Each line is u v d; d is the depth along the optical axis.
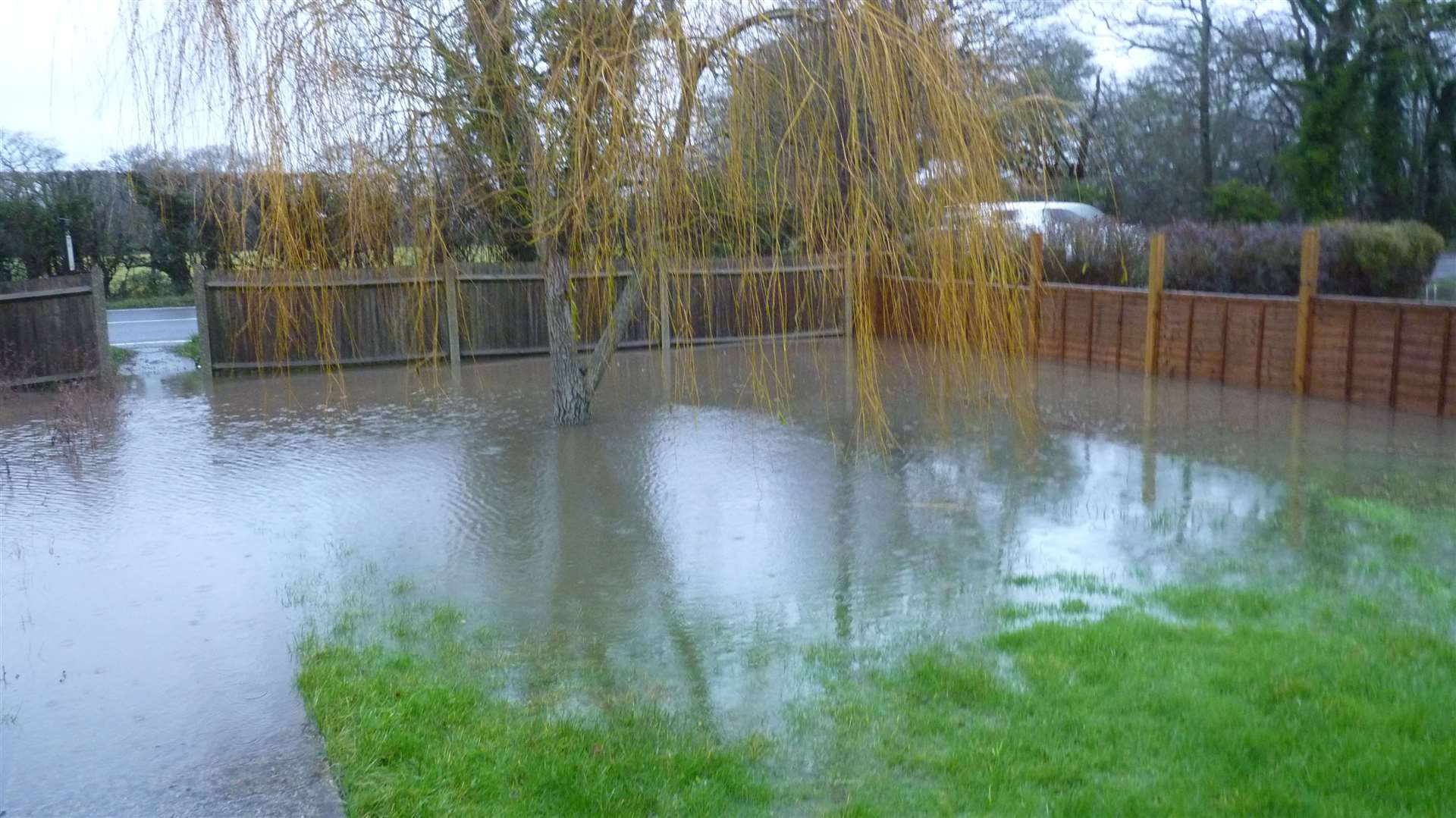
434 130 4.94
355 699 4.32
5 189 15.16
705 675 4.63
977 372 6.46
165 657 4.90
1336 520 6.74
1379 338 10.64
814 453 8.88
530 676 4.64
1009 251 4.62
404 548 6.53
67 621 5.36
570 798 3.57
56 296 12.67
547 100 4.75
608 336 10.05
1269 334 11.79
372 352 14.23
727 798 3.58
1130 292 13.34
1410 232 13.41
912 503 7.37
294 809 3.57
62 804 3.62
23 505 7.56
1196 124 19.64
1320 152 17.19
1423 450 8.66
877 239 4.36
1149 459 8.59
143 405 11.53
